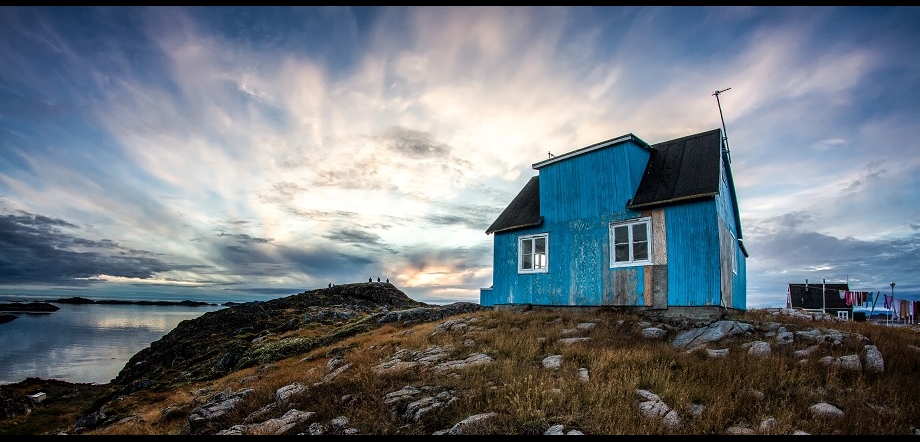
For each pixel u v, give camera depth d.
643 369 11.00
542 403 8.88
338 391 11.89
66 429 21.64
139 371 40.31
